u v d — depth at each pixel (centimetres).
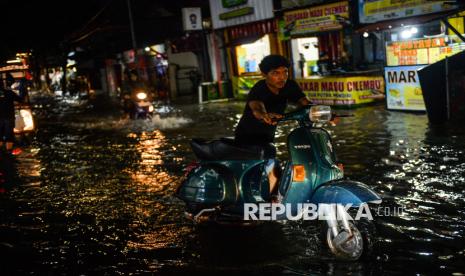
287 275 397
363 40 1803
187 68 2708
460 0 1115
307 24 1631
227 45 2131
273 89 468
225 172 483
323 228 428
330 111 418
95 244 505
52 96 4222
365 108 1369
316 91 1521
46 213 623
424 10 1237
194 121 1473
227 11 2091
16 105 1394
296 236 477
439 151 766
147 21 2716
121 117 1808
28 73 1419
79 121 1812
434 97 983
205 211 493
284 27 1745
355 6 1449
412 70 1169
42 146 1217
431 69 978
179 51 2441
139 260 455
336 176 438
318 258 423
